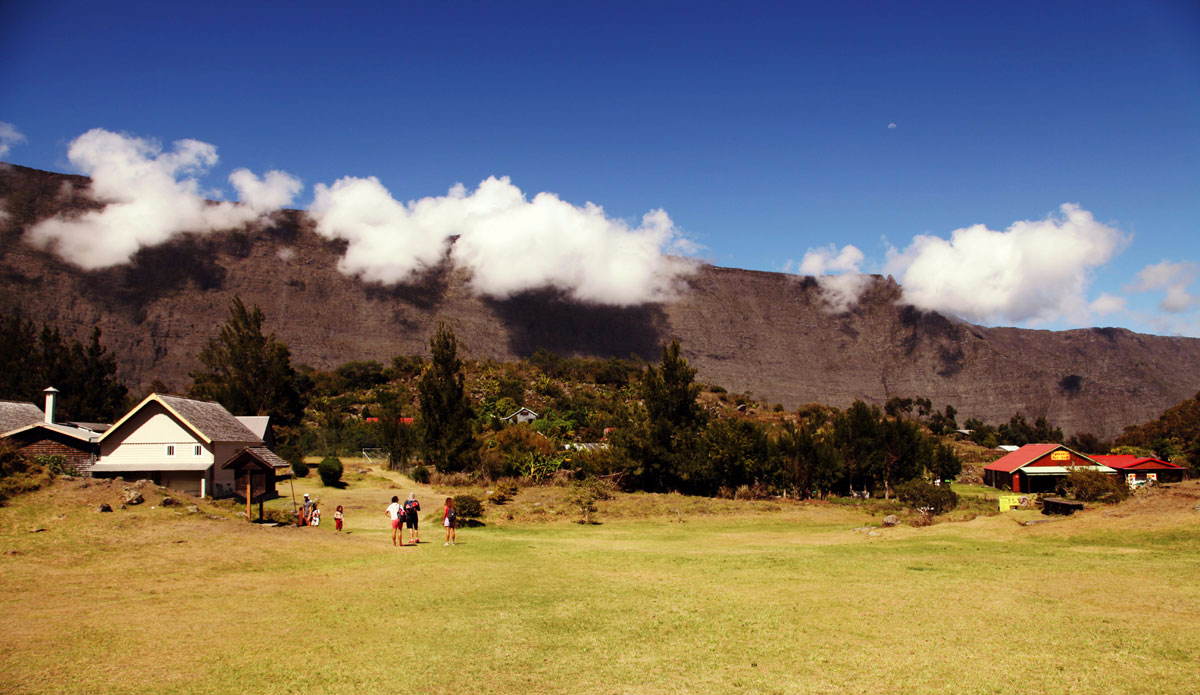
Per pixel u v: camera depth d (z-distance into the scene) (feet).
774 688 27.91
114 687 27.37
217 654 31.91
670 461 160.66
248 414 206.59
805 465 153.89
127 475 119.44
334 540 71.61
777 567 57.47
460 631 36.86
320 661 31.37
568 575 54.19
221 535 63.98
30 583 45.47
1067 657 30.25
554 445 193.36
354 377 488.02
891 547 70.49
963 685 27.43
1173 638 32.22
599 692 27.86
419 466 179.42
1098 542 63.26
